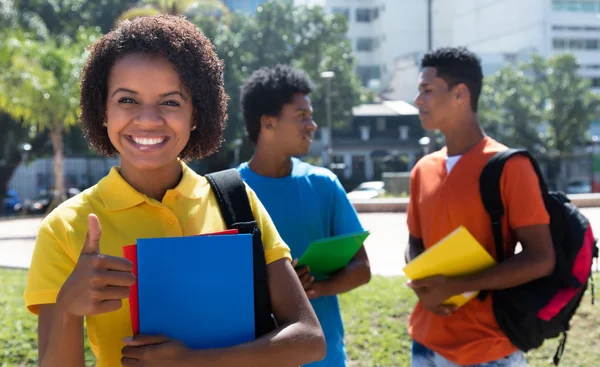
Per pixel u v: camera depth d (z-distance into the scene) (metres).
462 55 3.14
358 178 43.09
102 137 1.83
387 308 6.17
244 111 3.26
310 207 3.11
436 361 3.02
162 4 20.50
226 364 1.48
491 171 2.89
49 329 1.55
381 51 64.25
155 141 1.68
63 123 20.92
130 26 1.71
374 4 65.12
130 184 1.76
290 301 1.73
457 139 3.17
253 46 31.36
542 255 2.76
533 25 56.97
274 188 3.12
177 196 1.77
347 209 3.22
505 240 2.91
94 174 37.94
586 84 37.91
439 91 3.14
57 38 31.69
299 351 1.60
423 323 3.10
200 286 1.50
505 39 59.88
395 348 5.41
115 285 1.43
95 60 1.74
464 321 2.91
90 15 33.25
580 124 38.03
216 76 1.82
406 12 63.66
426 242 3.16
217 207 1.83
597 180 41.81
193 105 1.78
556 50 56.53
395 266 8.69
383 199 17.31
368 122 47.44
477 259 2.75
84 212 1.70
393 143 46.84
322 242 2.63
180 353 1.45
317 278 3.00
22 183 40.22
